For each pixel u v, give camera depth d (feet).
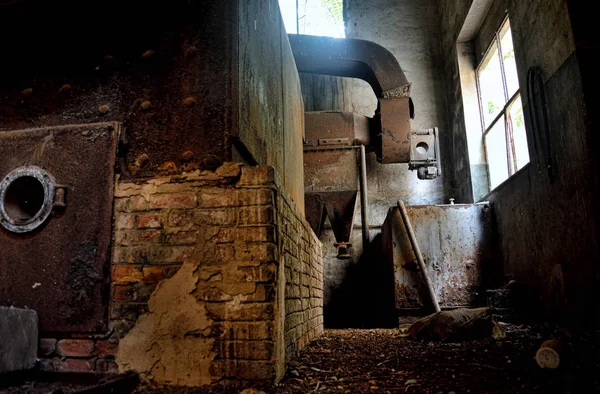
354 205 23.79
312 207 23.88
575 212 14.73
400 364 9.66
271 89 11.87
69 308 7.79
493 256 21.65
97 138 8.43
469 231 21.94
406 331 16.71
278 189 8.36
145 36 9.08
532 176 18.01
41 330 7.75
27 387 6.21
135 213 8.09
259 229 7.72
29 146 8.57
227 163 8.07
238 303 7.51
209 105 8.44
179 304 7.63
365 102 30.71
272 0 12.70
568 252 15.31
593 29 14.26
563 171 15.46
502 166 23.86
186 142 8.35
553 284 16.10
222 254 7.72
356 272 28.27
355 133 24.30
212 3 8.94
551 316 16.31
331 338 15.62
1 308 6.30
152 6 9.18
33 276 7.97
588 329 13.50
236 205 7.88
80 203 8.17
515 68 21.67
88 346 7.68
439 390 7.23
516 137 21.65
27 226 8.11
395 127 23.02
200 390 7.13
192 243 7.83
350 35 32.53
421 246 21.71
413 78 31.58
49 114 9.12
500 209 21.39
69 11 9.45
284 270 8.70
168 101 8.63
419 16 32.60
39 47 9.47
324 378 8.18
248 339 7.38
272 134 11.72
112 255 7.96
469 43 28.22
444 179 29.89
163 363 7.47
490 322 13.34
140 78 8.87
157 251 7.88
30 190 8.86
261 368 7.28
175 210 8.00
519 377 8.09
